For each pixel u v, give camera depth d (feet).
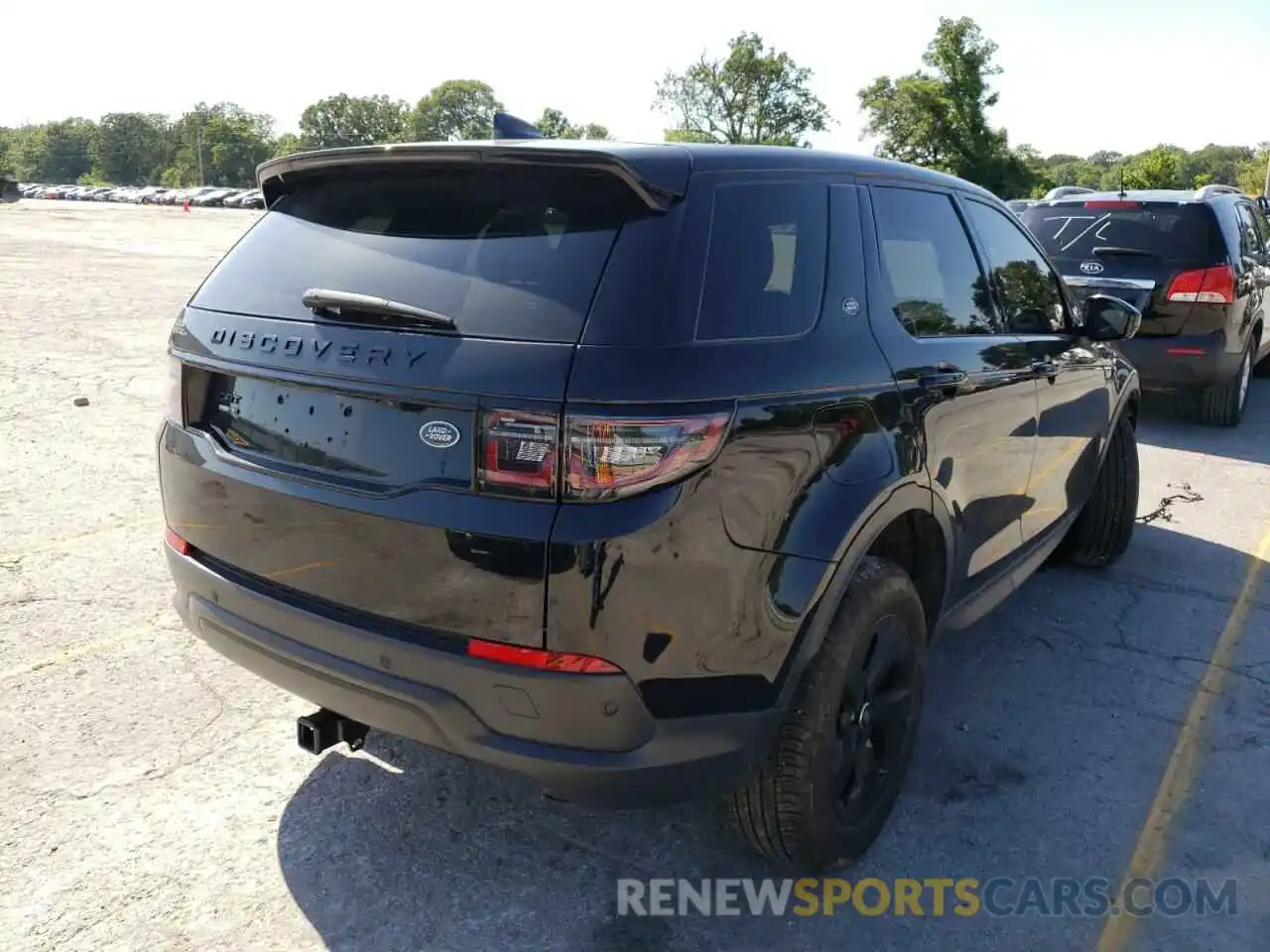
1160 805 10.66
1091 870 9.64
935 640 10.94
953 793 10.81
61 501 19.38
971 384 10.58
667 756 7.50
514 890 9.20
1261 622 15.34
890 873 9.57
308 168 9.00
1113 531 16.87
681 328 7.44
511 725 7.42
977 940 8.73
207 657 13.33
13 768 10.71
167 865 9.34
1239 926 8.91
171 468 9.35
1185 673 13.62
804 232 8.92
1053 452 13.38
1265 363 37.01
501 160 7.93
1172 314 25.90
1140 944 8.70
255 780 10.68
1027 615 15.49
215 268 9.64
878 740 9.69
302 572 8.24
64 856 9.39
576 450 7.00
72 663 13.01
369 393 7.67
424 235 8.29
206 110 477.36
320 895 9.03
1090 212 27.32
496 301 7.57
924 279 10.58
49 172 525.34
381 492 7.66
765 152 8.90
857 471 8.63
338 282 8.39
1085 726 12.25
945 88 156.25
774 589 7.86
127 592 15.26
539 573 7.06
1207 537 19.15
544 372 7.11
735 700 7.78
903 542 10.47
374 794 10.52
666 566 7.18
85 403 27.45
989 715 12.48
